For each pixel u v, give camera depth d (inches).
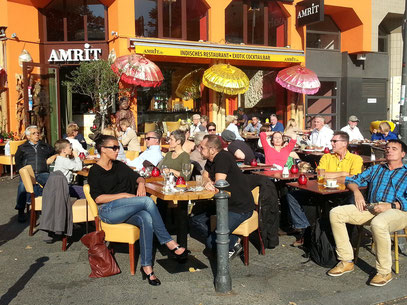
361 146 415.8
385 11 652.1
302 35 606.9
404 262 199.3
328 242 192.7
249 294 165.6
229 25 581.3
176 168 259.1
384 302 160.1
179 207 199.5
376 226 173.2
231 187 193.5
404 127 379.6
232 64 575.8
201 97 572.1
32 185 244.7
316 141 400.2
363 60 674.2
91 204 193.9
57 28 531.8
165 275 185.2
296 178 234.8
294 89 538.0
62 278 182.7
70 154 266.8
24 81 480.4
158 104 541.6
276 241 210.8
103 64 472.4
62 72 541.0
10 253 215.5
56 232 212.8
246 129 575.5
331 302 158.4
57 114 499.8
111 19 515.2
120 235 184.4
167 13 538.3
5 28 502.0
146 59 477.7
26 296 165.3
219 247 166.4
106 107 483.8
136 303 158.4
